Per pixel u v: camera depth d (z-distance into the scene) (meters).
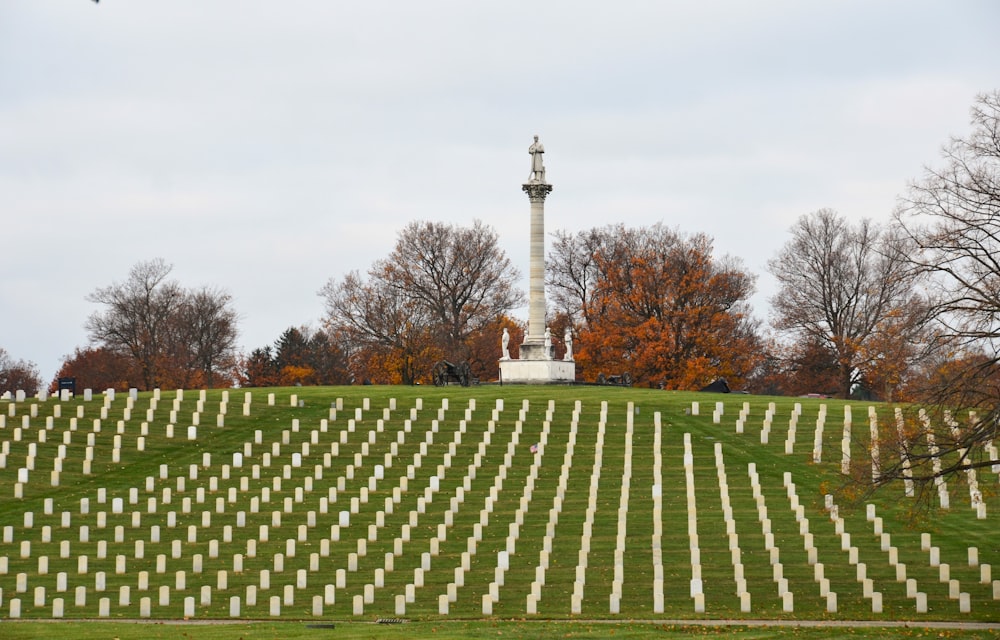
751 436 84.31
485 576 58.78
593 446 82.75
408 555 62.59
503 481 75.88
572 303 144.12
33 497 73.00
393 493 72.94
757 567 59.00
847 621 50.44
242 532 66.88
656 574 55.59
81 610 53.75
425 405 92.81
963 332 50.25
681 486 74.06
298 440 84.50
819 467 74.88
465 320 144.12
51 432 84.50
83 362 159.00
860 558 60.62
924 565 59.31
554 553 62.09
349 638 46.81
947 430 53.69
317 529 67.38
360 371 148.12
